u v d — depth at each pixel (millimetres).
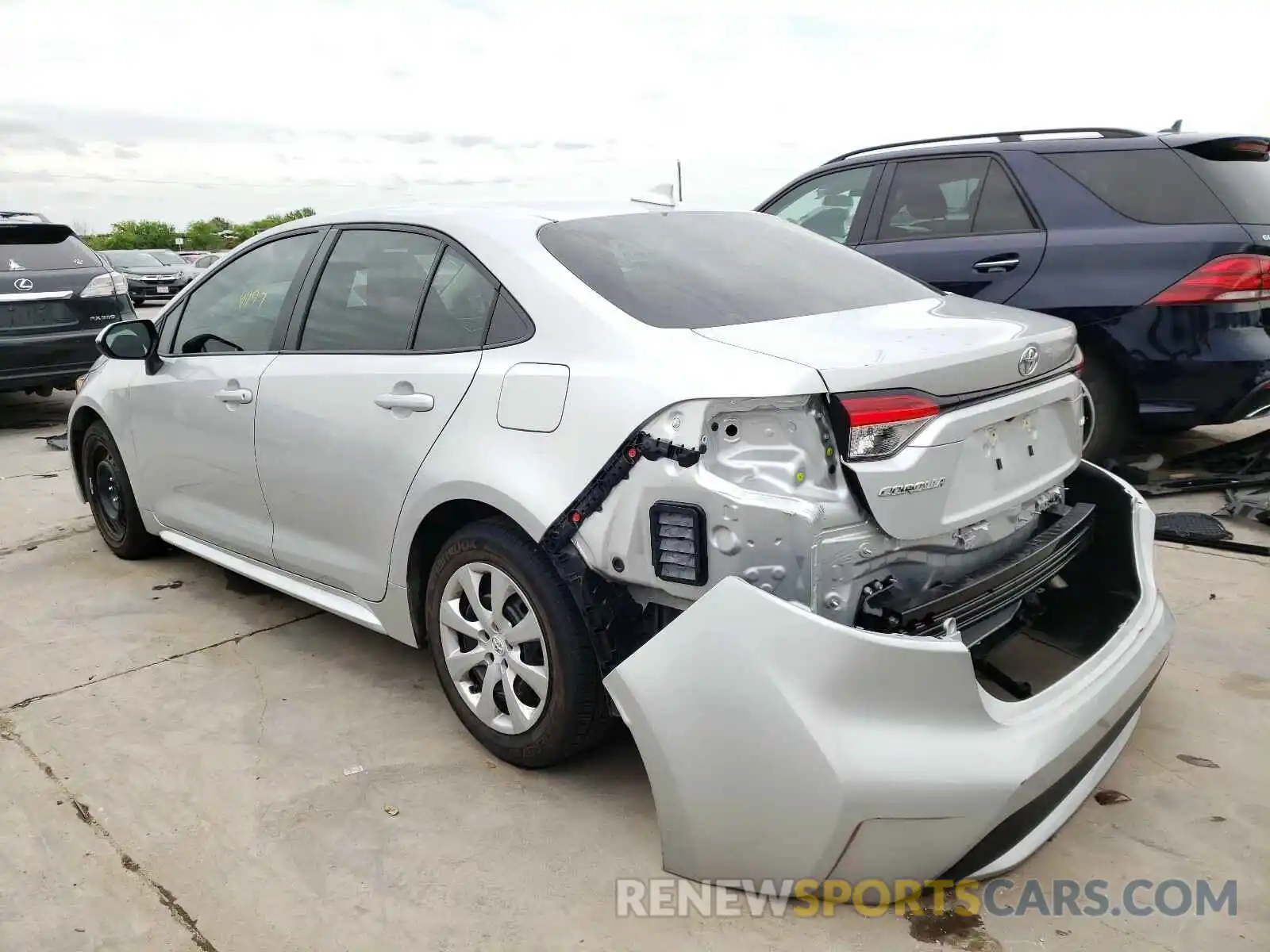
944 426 2107
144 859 2389
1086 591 2924
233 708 3139
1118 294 4617
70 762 2830
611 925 2125
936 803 1938
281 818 2543
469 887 2262
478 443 2557
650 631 2344
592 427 2277
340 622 3832
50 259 7707
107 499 4602
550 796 2607
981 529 2316
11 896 2268
